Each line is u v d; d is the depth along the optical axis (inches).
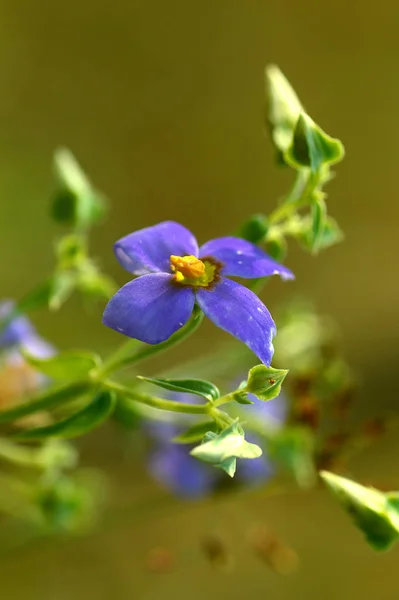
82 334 21.5
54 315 21.5
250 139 30.8
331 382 12.2
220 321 9.7
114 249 9.9
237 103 31.2
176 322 9.6
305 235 10.7
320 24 32.3
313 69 32.0
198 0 31.5
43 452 12.8
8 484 13.0
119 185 28.7
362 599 23.0
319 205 10.4
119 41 30.6
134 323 9.6
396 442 22.0
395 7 32.4
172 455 12.5
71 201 11.8
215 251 10.1
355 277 29.4
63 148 28.3
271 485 12.1
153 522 20.7
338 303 28.6
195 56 31.3
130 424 12.1
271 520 22.7
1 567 20.9
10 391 12.3
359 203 31.1
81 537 13.0
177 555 18.9
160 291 9.7
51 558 21.4
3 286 23.5
